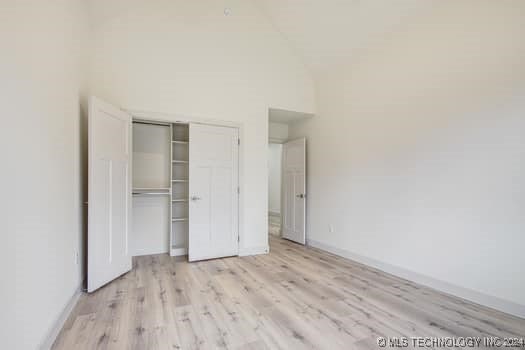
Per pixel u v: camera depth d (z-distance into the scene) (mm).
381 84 3307
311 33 3863
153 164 3947
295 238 4926
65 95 2156
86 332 1880
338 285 2793
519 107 2076
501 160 2182
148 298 2443
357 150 3686
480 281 2320
